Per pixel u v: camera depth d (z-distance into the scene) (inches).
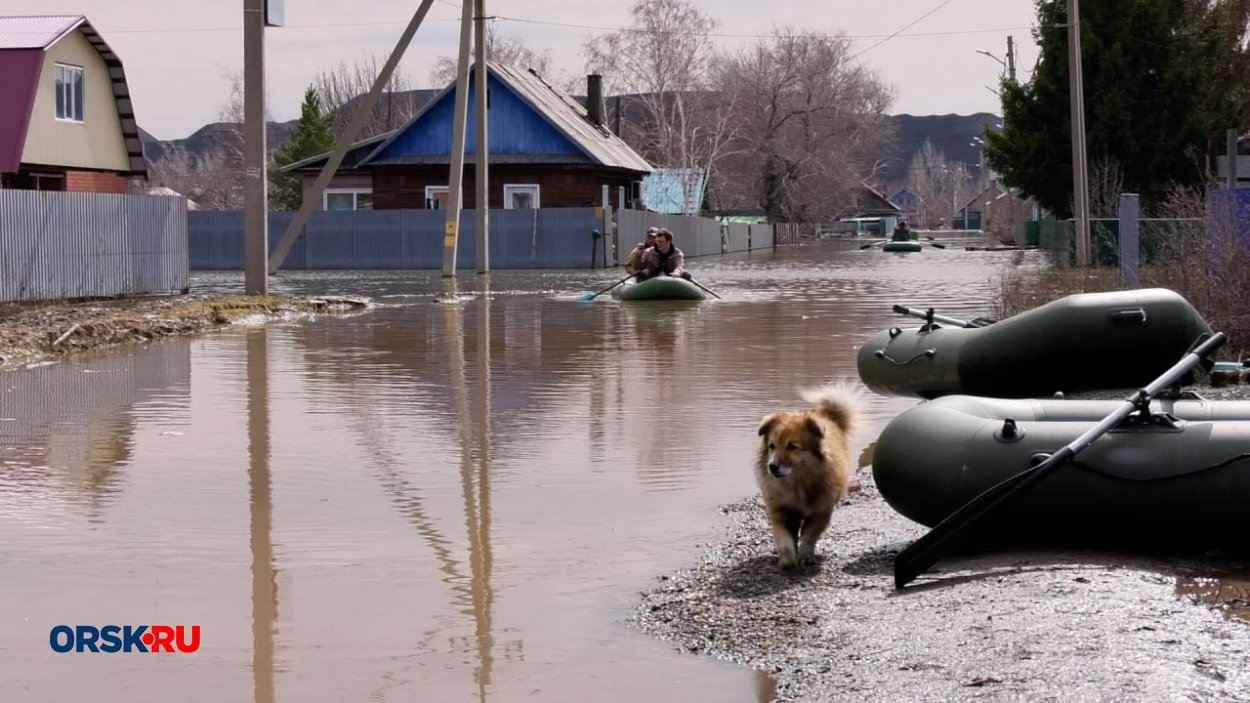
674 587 262.2
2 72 1449.3
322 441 413.7
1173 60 1529.3
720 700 203.2
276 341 721.6
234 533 304.5
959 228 6722.4
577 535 302.0
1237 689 190.5
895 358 451.8
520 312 924.0
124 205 997.2
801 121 3294.8
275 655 226.4
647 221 1920.5
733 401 487.5
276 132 4751.5
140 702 206.7
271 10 958.4
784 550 271.3
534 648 228.5
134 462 382.3
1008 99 1606.8
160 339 734.5
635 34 2987.2
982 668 204.1
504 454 392.2
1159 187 1557.6
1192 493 263.1
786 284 1262.3
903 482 285.0
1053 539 273.4
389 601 254.8
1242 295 544.1
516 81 2004.2
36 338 665.0
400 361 621.9
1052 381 398.6
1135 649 205.5
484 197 1526.8
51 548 292.2
